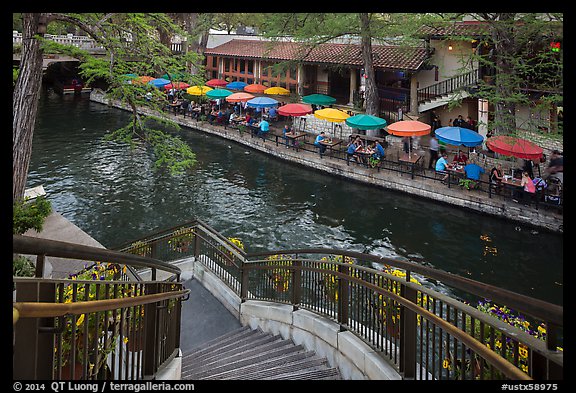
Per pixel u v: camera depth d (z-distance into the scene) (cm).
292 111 2639
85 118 3491
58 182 2183
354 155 2303
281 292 877
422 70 2825
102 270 732
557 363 202
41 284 241
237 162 2567
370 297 527
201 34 3366
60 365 247
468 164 1994
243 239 1645
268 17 2766
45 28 984
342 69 3334
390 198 2033
